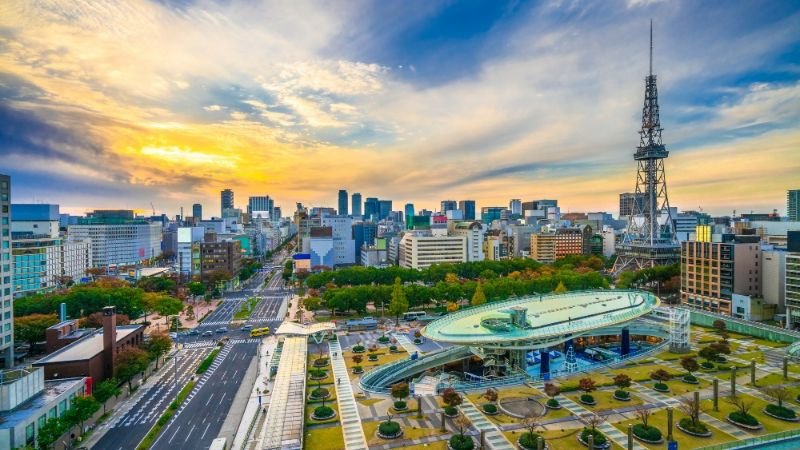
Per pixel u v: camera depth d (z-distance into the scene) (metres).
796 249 194.50
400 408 113.12
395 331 198.62
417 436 99.50
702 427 97.94
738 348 159.12
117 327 170.00
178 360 169.75
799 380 127.38
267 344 191.50
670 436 95.12
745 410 103.44
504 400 116.56
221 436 110.12
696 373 134.50
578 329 137.12
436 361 157.75
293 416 106.56
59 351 138.50
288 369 140.62
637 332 181.25
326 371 145.38
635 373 135.75
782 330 168.00
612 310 158.25
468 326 142.62
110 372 138.50
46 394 111.56
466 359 166.62
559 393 121.12
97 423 116.75
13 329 163.62
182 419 119.38
